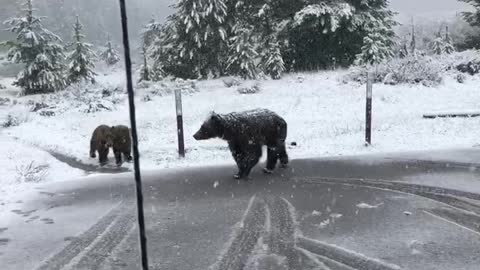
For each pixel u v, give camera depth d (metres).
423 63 20.89
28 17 30.73
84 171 10.22
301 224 5.80
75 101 20.59
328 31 24.75
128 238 5.54
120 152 10.88
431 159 9.31
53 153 12.34
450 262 4.56
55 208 6.88
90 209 6.78
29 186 8.30
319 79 21.45
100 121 17.17
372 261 4.63
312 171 8.74
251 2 26.61
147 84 23.69
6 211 6.76
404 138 11.70
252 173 8.83
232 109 18.06
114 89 23.00
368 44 22.72
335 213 6.19
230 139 8.27
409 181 7.73
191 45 26.00
